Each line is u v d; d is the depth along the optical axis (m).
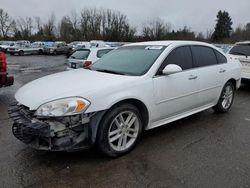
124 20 67.69
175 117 4.49
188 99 4.56
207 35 65.69
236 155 3.71
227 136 4.41
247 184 3.01
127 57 4.52
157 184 3.01
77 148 3.30
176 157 3.64
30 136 3.33
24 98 3.47
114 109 3.52
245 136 4.41
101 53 9.36
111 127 3.54
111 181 3.07
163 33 64.88
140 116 3.85
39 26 78.19
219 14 72.12
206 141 4.19
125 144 3.71
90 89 3.37
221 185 2.99
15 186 2.97
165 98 4.13
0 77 6.75
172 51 4.38
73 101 3.20
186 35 62.25
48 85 3.65
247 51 8.48
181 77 4.35
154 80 3.96
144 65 4.11
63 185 3.00
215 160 3.56
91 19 69.06
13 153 3.74
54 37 73.81
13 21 76.25
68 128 3.22
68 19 71.94
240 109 6.11
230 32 71.69
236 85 5.86
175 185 2.99
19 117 3.41
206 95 4.98
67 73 4.36
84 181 3.07
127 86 3.64
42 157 3.62
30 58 27.39
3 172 3.24
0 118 5.39
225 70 5.39
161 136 4.38
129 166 3.40
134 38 66.00
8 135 4.42
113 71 4.18
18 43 37.00
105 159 3.57
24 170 3.29
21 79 11.44
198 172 3.26
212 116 5.50
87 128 3.32
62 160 3.53
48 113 3.16
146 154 3.73
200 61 4.86
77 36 70.12
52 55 32.84
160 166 3.40
